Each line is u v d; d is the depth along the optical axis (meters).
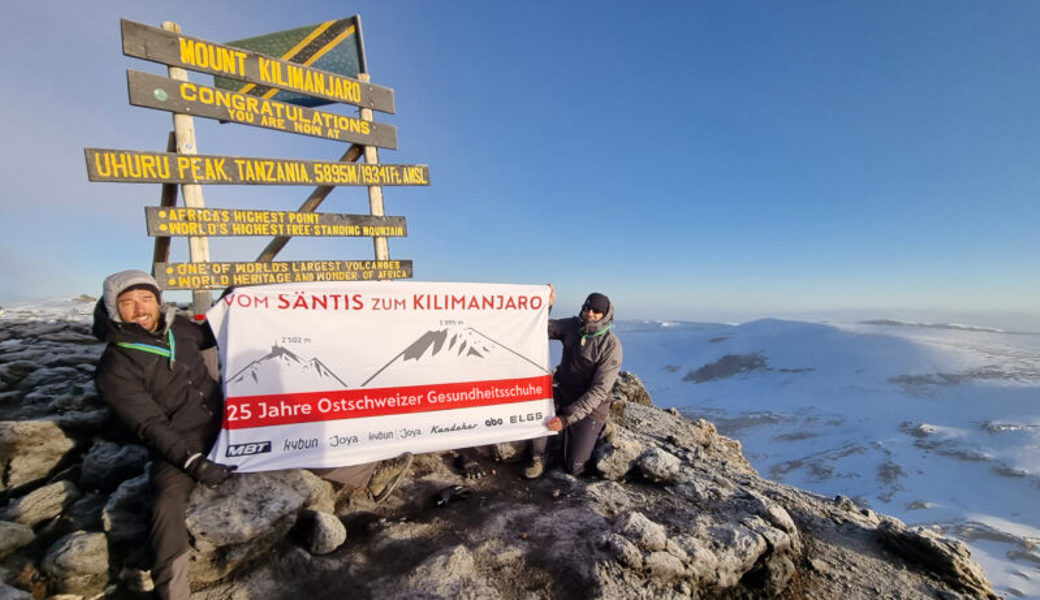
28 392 4.55
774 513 4.47
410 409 4.57
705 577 3.67
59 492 3.49
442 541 3.79
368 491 4.33
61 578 2.87
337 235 6.14
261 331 4.07
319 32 6.17
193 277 5.06
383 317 4.55
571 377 5.43
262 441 3.92
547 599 3.28
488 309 5.02
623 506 4.50
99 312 3.19
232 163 5.23
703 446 7.71
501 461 5.20
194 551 3.19
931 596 3.93
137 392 3.19
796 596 3.83
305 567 3.35
